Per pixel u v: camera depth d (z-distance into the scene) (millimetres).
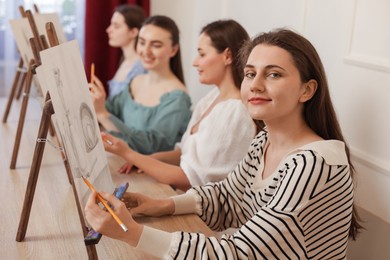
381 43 1578
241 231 1080
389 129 1541
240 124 1645
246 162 1370
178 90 2209
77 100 1179
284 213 1062
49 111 1219
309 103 1202
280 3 2201
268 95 1137
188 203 1415
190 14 3309
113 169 1812
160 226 1356
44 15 2146
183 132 2205
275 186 1186
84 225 1167
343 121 1752
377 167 1573
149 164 1717
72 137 1098
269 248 1055
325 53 1854
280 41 1146
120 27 2723
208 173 1655
